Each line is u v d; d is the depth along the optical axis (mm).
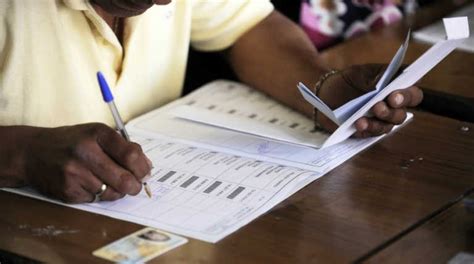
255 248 1125
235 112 1591
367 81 1509
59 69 1475
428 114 1592
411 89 1437
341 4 2188
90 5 1434
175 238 1148
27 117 1462
